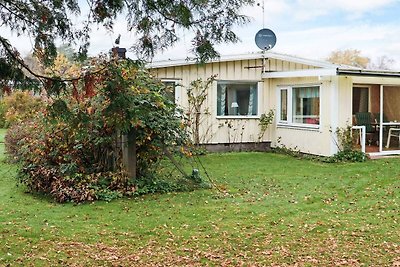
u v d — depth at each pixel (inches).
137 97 325.1
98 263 211.3
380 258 217.6
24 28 200.1
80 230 265.0
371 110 611.8
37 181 365.4
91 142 366.9
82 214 301.4
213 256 221.8
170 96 416.8
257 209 314.5
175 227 272.1
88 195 335.3
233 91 624.4
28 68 202.4
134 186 359.3
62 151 372.5
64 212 306.7
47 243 240.1
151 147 377.4
